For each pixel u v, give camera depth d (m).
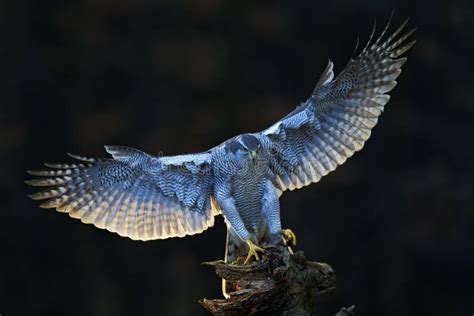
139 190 8.32
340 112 8.38
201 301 7.34
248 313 7.22
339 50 26.03
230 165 8.11
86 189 8.27
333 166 8.52
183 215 8.42
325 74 8.24
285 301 7.22
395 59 8.27
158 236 8.47
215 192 8.20
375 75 8.29
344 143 8.47
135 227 8.43
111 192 8.30
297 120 8.33
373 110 8.36
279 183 8.51
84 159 8.10
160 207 8.38
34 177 23.55
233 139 8.27
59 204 8.29
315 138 8.43
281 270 7.12
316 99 8.31
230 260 8.20
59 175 8.17
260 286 7.20
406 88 26.02
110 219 8.40
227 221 8.15
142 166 8.23
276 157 8.39
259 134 8.32
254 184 8.14
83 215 8.37
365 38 25.94
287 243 8.16
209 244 23.05
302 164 8.48
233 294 7.20
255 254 7.79
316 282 7.31
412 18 26.09
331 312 23.06
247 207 8.16
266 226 8.19
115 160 8.16
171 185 8.32
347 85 8.27
